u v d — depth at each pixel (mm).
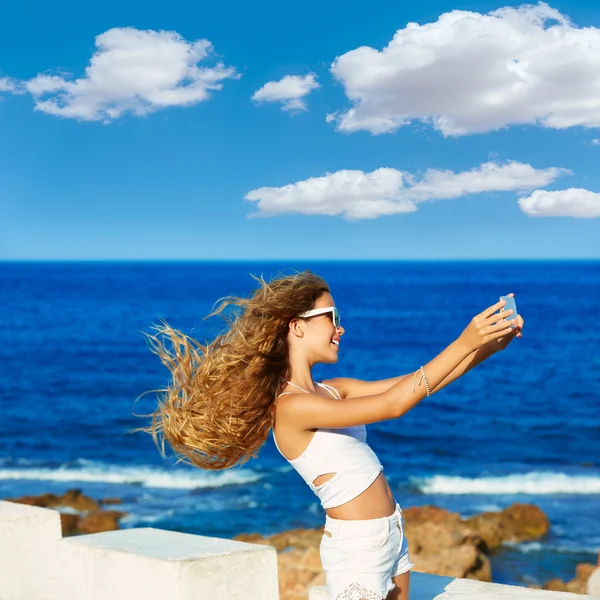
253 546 3936
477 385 41125
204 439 2814
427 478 21547
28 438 28125
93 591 4027
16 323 76750
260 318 2785
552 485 20219
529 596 3141
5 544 4586
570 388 40188
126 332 69375
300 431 2711
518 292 116812
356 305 97375
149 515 16922
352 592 2631
